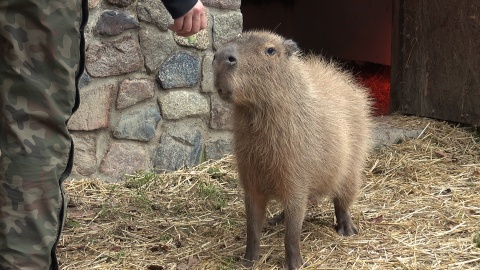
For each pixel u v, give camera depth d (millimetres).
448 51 4633
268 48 2787
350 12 6836
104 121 3766
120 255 3014
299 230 2914
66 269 2908
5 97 2180
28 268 2223
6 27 2146
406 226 3285
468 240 3131
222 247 3117
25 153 2182
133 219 3383
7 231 2203
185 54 3914
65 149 2234
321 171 2955
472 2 4473
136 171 3875
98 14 3688
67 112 2223
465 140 4438
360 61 6797
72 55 2201
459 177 3924
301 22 7324
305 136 2867
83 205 3525
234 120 2910
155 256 3025
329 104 3014
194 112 3975
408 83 4891
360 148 3213
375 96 5938
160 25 3822
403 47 4910
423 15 4750
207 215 3441
